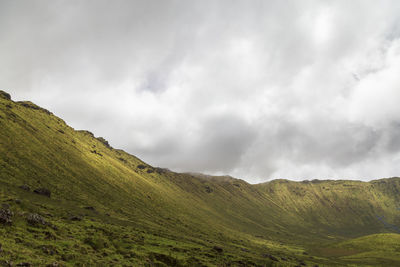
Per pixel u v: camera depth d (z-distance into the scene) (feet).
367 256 545.44
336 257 585.63
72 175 542.98
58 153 621.31
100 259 110.63
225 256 234.99
